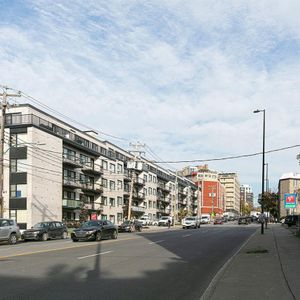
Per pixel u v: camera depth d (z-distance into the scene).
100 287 10.40
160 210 106.31
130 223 48.59
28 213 47.25
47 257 17.03
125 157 82.69
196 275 12.73
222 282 10.74
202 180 156.38
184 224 60.19
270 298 8.62
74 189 60.31
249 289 9.69
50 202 51.53
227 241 28.56
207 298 8.84
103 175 69.94
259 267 13.62
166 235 36.56
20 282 10.98
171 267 14.48
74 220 58.00
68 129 58.78
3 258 16.64
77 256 17.47
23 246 24.28
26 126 48.41
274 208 98.88
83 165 62.75
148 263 15.41
